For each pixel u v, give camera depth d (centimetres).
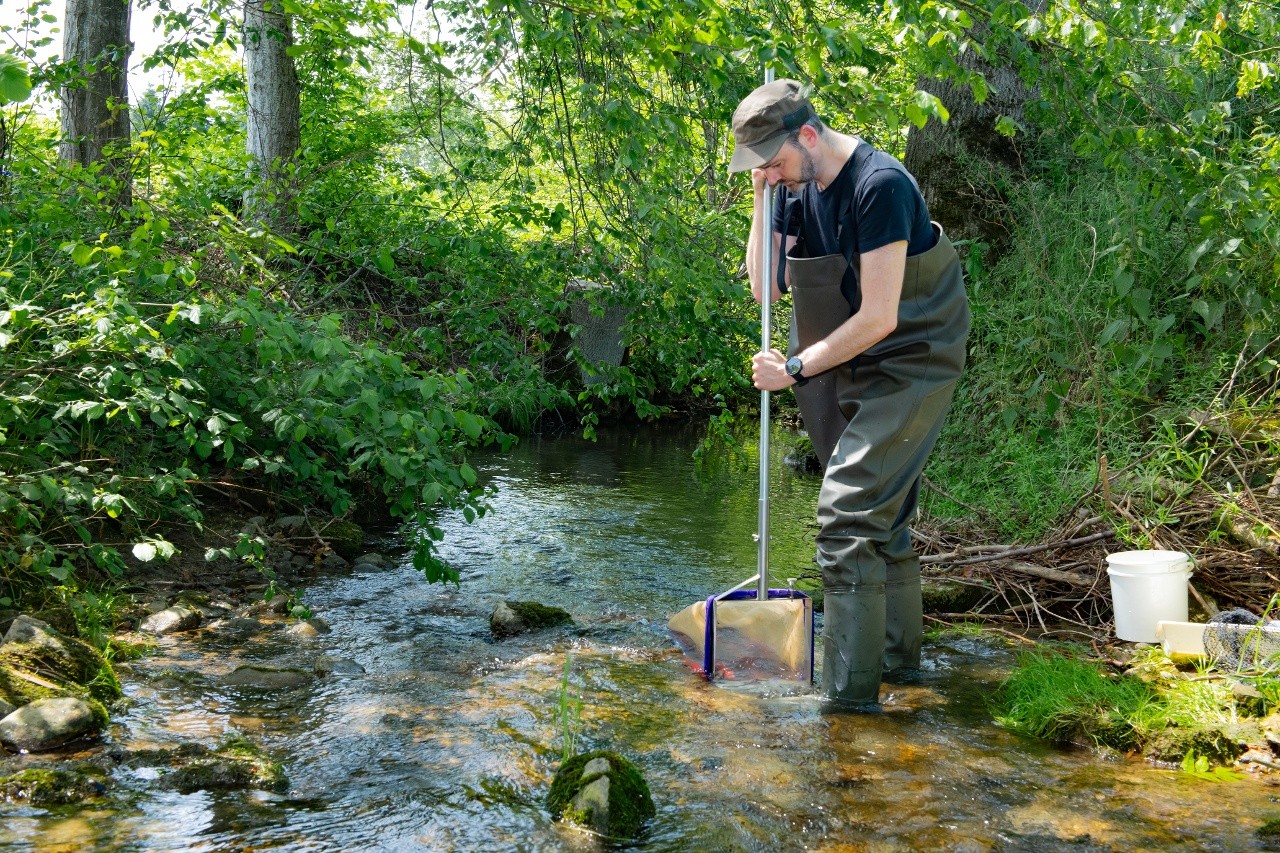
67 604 338
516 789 236
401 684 310
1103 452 429
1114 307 438
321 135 1088
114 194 465
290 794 230
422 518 399
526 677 319
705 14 360
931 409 298
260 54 950
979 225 643
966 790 240
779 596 324
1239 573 374
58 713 253
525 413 1008
